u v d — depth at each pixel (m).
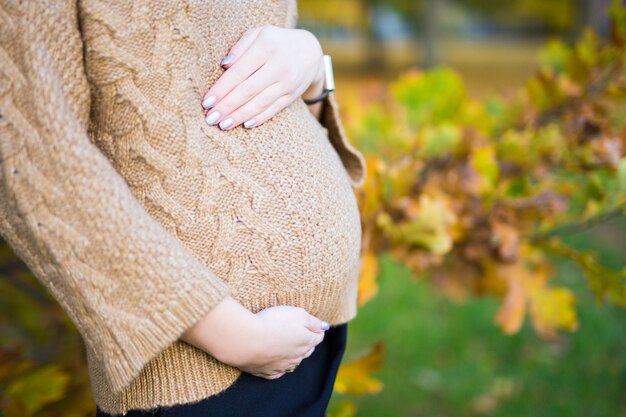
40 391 1.34
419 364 3.21
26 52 0.75
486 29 27.88
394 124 2.16
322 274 0.94
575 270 4.32
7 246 1.60
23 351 1.47
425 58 14.76
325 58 1.15
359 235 1.05
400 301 3.98
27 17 0.76
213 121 0.88
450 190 1.91
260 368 0.87
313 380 1.04
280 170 0.92
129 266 0.74
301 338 0.88
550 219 1.91
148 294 0.75
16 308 1.71
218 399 0.90
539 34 26.25
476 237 1.88
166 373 0.86
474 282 1.97
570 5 14.50
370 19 17.97
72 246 0.74
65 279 0.76
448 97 2.16
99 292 0.75
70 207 0.74
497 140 2.14
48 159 0.74
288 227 0.90
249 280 0.88
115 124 0.84
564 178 2.01
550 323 1.88
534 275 1.90
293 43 0.97
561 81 2.04
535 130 1.98
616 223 5.29
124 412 0.88
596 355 3.21
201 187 0.85
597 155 1.83
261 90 0.91
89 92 0.83
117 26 0.82
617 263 4.32
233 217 0.87
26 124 0.74
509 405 2.81
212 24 0.92
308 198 0.93
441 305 3.90
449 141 1.98
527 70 15.98
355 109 2.19
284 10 1.08
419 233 1.71
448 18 23.33
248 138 0.91
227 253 0.86
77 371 1.49
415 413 2.77
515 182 1.83
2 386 1.41
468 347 3.36
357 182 1.25
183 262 0.77
